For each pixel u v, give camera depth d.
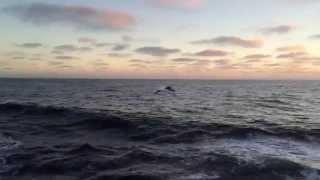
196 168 12.58
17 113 28.16
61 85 105.44
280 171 12.18
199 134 18.88
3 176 11.94
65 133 20.11
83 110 29.34
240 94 62.25
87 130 21.00
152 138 18.33
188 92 67.75
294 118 27.44
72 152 15.10
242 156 13.98
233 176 11.80
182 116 27.33
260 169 12.34
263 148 15.75
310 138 18.09
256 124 23.39
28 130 20.88
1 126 22.08
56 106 32.12
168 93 62.09
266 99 48.84
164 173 12.03
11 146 16.20
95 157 14.22
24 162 13.42
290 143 16.98
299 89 87.06
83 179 11.66
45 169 12.67
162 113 29.27
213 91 73.69
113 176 11.79
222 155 14.11
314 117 28.22
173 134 19.06
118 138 18.67
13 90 67.75
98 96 51.56
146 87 93.19
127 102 41.06
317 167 12.76
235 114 29.91
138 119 23.88
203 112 31.11
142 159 13.84
